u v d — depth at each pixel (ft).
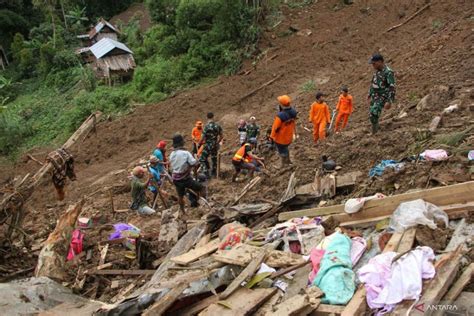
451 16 71.00
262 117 63.82
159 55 100.17
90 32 138.62
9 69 138.10
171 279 16.71
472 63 43.32
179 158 30.45
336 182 25.27
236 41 88.02
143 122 73.77
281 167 34.68
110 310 15.81
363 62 71.87
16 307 17.95
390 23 80.59
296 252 18.33
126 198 42.65
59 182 30.66
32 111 102.06
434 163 22.21
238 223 22.06
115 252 26.43
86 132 74.74
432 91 38.29
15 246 29.09
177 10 91.09
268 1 93.45
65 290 19.77
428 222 16.39
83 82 105.81
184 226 26.63
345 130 41.14
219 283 16.37
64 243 24.61
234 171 42.39
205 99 75.41
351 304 13.69
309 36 85.51
